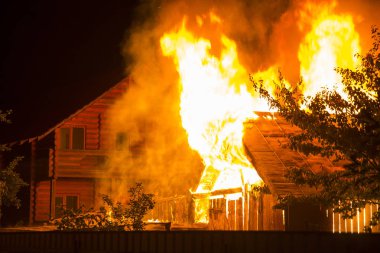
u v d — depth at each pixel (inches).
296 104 496.1
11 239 656.4
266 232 360.2
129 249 467.8
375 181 448.5
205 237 398.9
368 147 446.3
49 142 1257.4
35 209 1254.9
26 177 1270.9
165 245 431.2
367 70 478.0
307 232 342.3
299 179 488.1
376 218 457.4
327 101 478.3
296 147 491.5
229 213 813.9
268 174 649.6
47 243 580.4
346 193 473.1
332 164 662.5
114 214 700.0
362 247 316.5
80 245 529.0
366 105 464.1
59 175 1239.5
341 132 462.0
